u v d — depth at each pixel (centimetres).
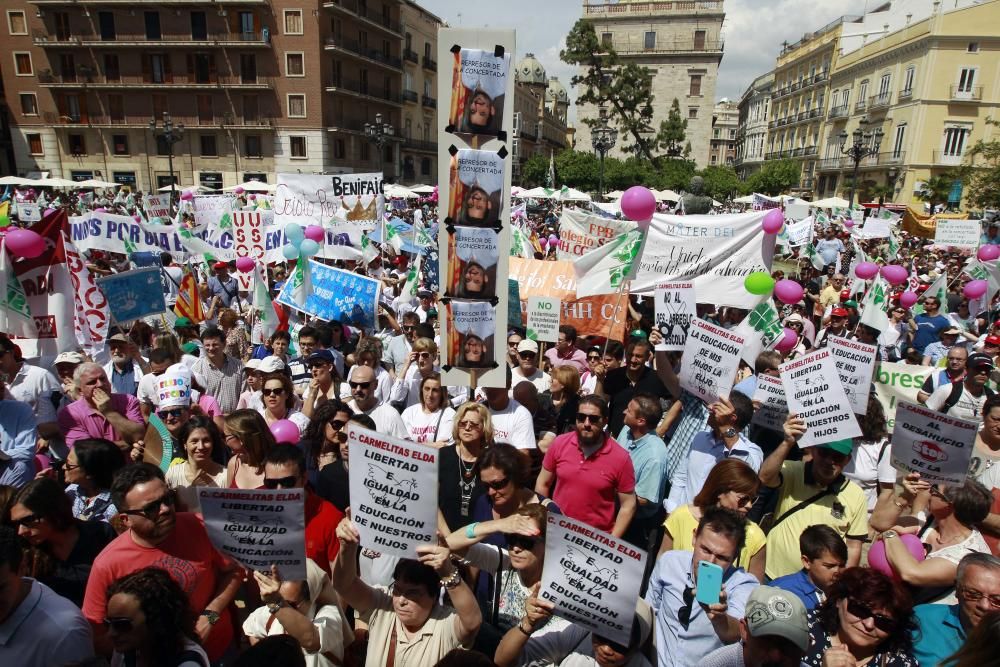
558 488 449
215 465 442
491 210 440
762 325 618
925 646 297
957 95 4631
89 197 3556
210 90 4775
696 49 6278
